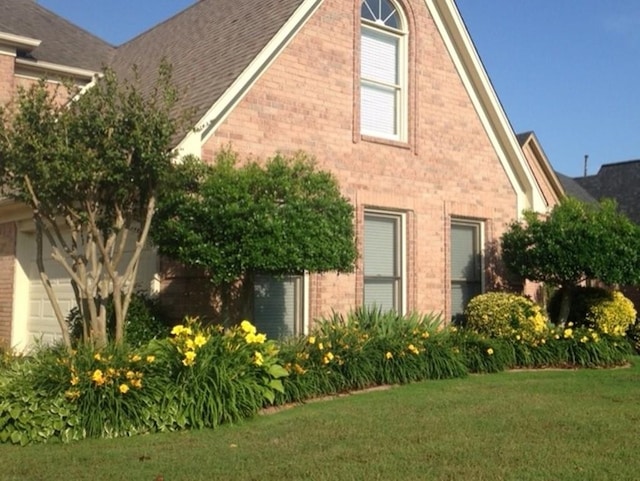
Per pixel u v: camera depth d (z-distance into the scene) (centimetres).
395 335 1207
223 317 1138
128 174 909
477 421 865
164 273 1161
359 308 1307
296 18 1288
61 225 1382
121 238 967
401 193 1455
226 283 1112
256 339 947
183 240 1002
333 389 1053
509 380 1205
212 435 798
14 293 1589
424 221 1495
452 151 1565
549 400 1010
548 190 2409
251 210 998
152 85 1401
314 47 1336
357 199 1378
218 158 1088
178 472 646
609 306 1595
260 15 1391
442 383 1166
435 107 1539
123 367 828
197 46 1502
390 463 675
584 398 1030
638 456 704
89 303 938
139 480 622
